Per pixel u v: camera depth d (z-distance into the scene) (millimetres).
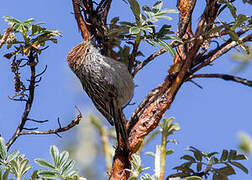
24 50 7609
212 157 7102
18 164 6105
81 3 8352
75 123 7297
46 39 7656
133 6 7086
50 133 7379
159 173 5832
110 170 7691
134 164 6125
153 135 7398
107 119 9844
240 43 6832
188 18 7902
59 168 6129
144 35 7609
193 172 7273
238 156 6977
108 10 8711
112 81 9602
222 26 6926
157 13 7410
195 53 7176
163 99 7113
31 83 7758
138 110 7594
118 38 8781
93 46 9734
